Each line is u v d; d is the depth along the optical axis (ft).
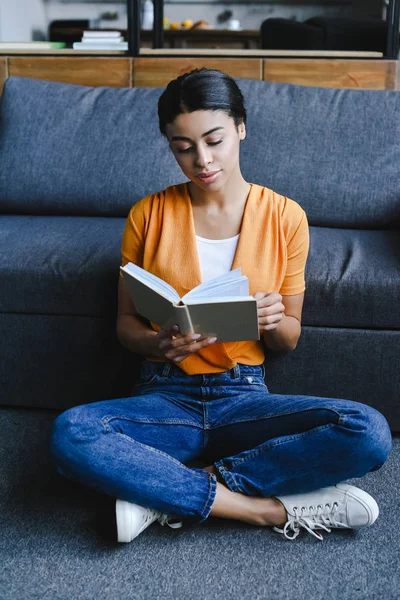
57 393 5.90
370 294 5.24
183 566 4.09
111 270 5.52
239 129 4.43
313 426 4.20
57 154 7.16
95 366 5.74
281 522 4.33
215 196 4.60
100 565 4.09
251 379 4.69
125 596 3.83
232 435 4.51
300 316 4.96
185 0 24.11
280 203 4.72
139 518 4.14
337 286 5.26
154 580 3.97
